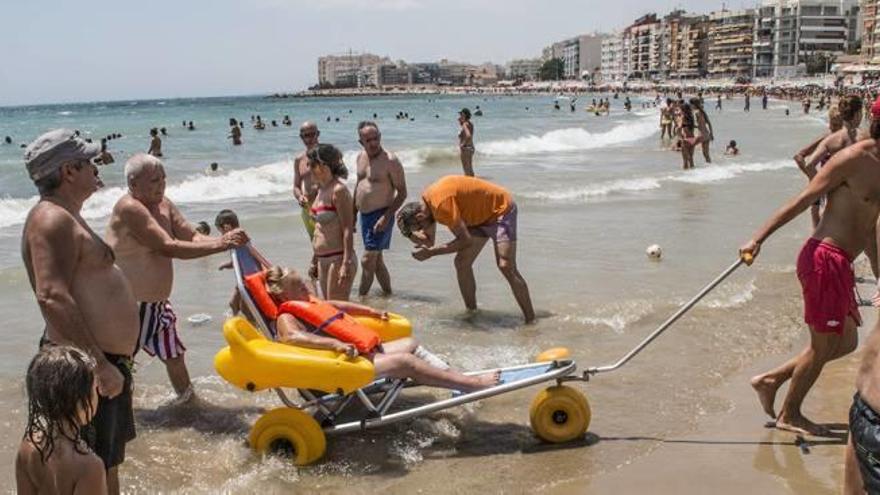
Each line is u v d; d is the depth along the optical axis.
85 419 2.98
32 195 18.67
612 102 120.12
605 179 19.44
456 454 5.11
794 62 174.12
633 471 4.80
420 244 7.60
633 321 7.82
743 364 6.68
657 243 11.63
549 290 9.05
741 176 20.17
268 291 5.41
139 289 5.68
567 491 4.56
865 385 3.16
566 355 5.39
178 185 18.52
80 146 3.79
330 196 7.48
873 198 4.92
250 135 39.12
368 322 5.82
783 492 4.50
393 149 28.41
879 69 114.56
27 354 7.18
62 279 3.67
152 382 6.46
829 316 5.04
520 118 59.31
